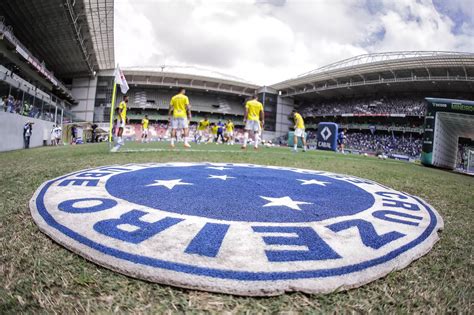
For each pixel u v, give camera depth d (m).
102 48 32.09
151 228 1.83
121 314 1.11
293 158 8.16
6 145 13.70
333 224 2.10
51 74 31.92
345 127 43.81
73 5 22.38
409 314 1.18
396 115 37.00
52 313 1.11
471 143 24.64
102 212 2.12
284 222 2.08
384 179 5.13
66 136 25.53
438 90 37.34
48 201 2.38
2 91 13.55
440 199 3.69
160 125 44.91
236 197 2.74
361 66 37.22
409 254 1.67
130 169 4.34
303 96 50.31
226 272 1.34
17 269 1.40
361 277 1.38
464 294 1.34
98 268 1.42
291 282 1.30
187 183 3.30
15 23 24.80
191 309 1.14
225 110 50.50
